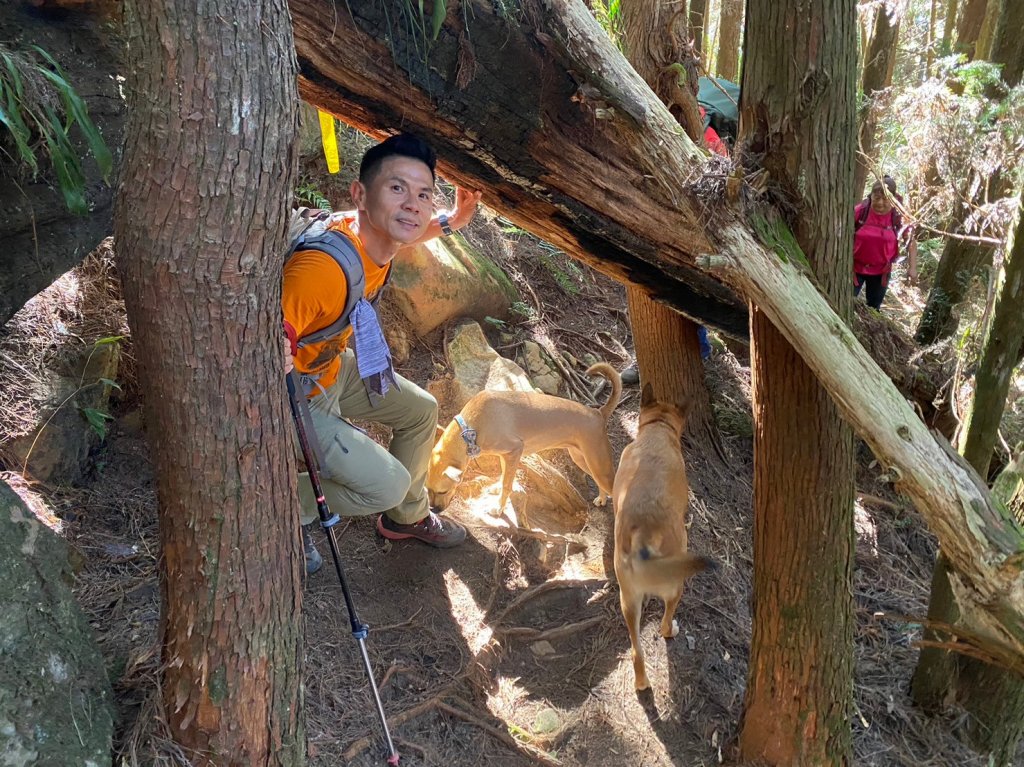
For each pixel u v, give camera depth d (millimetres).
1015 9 4125
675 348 4367
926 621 2021
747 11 1891
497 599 3115
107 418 2967
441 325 4484
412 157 2023
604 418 3709
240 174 1323
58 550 1840
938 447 1730
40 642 1646
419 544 3203
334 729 2377
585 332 5270
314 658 2586
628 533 2891
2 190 2098
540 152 2623
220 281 1369
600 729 2771
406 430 2871
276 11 1350
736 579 3684
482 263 4820
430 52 2230
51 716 1561
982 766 3029
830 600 2404
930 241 7148
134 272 1361
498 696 2785
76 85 2189
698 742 2801
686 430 4504
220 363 1430
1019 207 2600
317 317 1985
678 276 3260
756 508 2453
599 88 2139
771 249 1873
